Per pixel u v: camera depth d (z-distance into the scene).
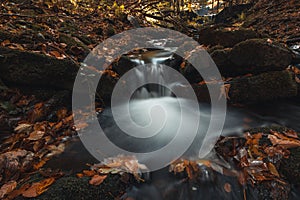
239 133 1.28
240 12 4.50
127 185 1.01
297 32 2.26
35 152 1.16
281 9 3.25
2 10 2.04
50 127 1.32
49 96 1.43
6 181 0.99
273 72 1.55
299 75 1.61
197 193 1.00
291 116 1.45
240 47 1.60
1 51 1.35
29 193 0.94
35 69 1.40
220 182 1.03
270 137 1.18
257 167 1.05
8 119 1.23
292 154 1.08
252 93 1.56
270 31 2.64
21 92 1.37
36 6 2.56
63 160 1.13
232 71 1.69
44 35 1.78
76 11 3.19
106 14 3.48
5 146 1.15
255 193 1.00
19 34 1.61
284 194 0.99
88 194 0.95
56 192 0.94
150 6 4.12
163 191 1.00
